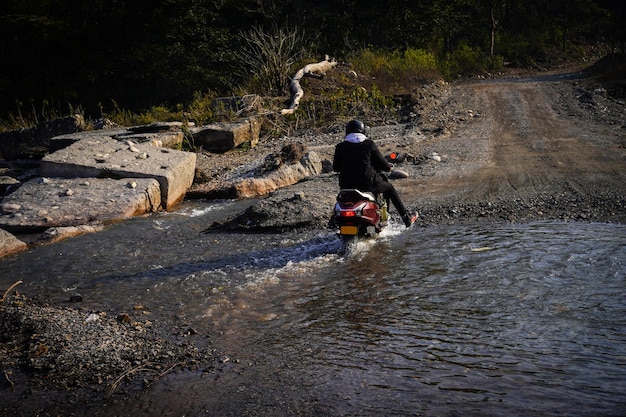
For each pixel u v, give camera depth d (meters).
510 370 3.72
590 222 7.20
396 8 38.78
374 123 17.38
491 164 10.98
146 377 4.00
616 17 45.62
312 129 16.97
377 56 27.44
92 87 34.59
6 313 5.24
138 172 9.96
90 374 4.09
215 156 14.16
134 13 33.25
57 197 9.36
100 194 9.44
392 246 6.75
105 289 5.88
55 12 33.47
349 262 6.26
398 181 10.10
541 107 18.86
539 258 5.93
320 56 25.23
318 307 5.07
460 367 3.81
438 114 18.06
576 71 35.91
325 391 3.63
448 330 4.41
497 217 7.70
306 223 7.87
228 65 33.41
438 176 10.24
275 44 21.08
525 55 44.12
